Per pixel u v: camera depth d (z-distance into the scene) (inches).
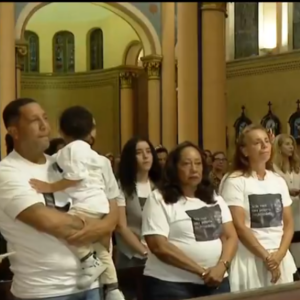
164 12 624.4
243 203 150.2
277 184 154.2
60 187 114.8
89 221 113.4
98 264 116.6
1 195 108.1
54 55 814.5
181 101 376.2
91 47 802.8
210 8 366.3
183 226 136.9
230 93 351.3
